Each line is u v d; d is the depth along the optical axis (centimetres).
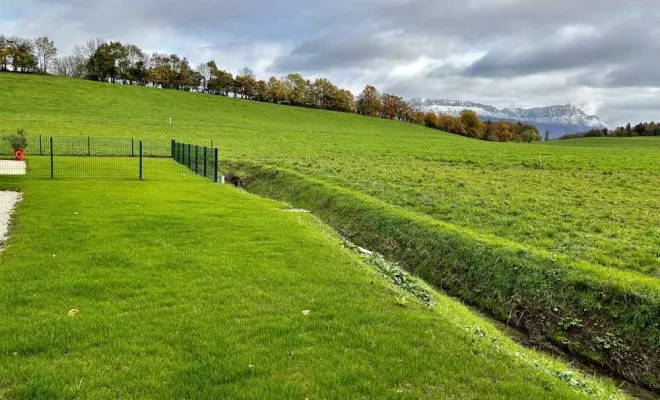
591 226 1459
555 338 917
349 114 10656
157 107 7950
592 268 1029
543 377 588
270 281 880
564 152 4688
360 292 843
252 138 5619
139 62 11388
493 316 1047
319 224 1576
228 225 1352
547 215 1625
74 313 698
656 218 1562
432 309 805
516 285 1069
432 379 553
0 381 512
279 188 2528
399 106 12694
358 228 1677
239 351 598
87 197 1759
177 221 1370
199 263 969
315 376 545
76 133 5003
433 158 3716
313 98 12175
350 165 3167
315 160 3491
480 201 1870
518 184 2347
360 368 566
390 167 3089
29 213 1420
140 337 626
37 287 802
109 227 1261
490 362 605
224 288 833
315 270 959
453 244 1304
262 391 509
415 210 1758
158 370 545
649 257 1138
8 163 2956
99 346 601
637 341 836
